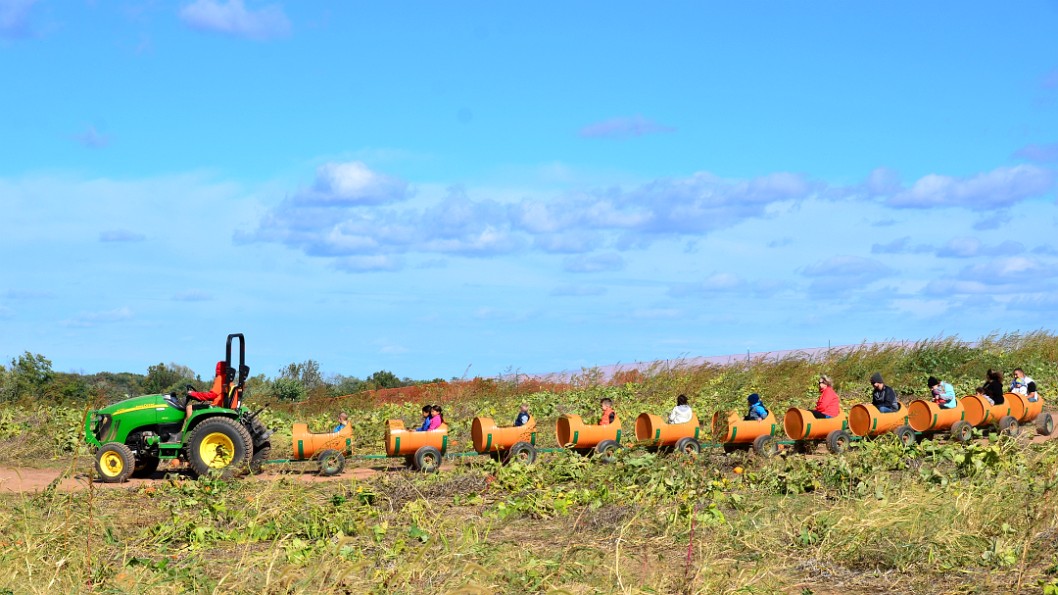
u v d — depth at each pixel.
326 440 15.82
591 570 8.74
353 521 10.79
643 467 13.68
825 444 17.94
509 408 24.61
